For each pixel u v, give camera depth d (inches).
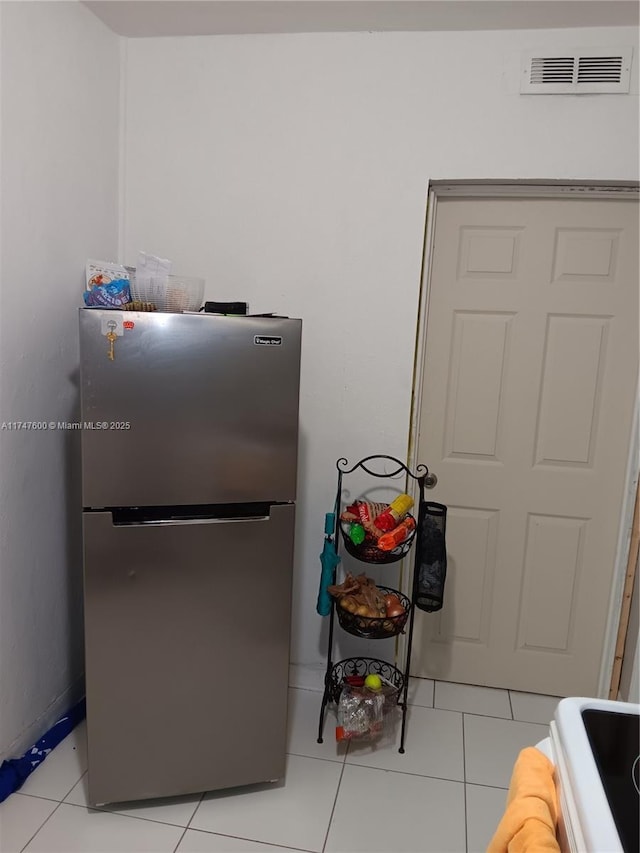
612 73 81.0
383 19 81.7
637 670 85.5
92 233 87.5
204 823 72.4
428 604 88.0
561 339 91.4
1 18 67.2
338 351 92.2
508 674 100.0
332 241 90.2
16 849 67.7
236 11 81.5
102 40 86.6
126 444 67.6
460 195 90.1
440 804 76.2
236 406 69.7
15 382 74.0
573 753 33.0
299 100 88.4
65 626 88.6
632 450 90.3
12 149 70.3
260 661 74.7
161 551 70.0
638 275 88.3
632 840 27.9
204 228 93.2
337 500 89.0
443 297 93.3
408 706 95.4
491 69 83.5
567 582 97.0
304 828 72.0
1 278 70.2
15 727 78.2
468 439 96.0
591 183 85.2
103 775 72.4
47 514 82.7
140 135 92.9
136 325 65.8
